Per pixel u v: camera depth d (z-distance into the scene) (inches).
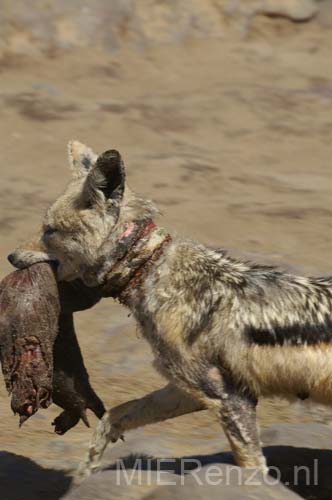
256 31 1843.0
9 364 542.6
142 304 536.4
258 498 482.6
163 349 531.8
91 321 840.9
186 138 1387.8
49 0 1683.1
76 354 570.6
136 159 1267.2
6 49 1617.9
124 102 1476.4
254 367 523.5
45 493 568.1
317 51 1801.2
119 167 528.4
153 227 543.5
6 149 1283.2
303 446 591.5
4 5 1640.0
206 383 524.7
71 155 606.2
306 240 1020.5
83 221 541.0
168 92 1569.9
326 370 518.3
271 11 1854.1
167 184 1182.3
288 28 1863.9
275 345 520.4
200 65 1700.3
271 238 1021.2
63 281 563.8
